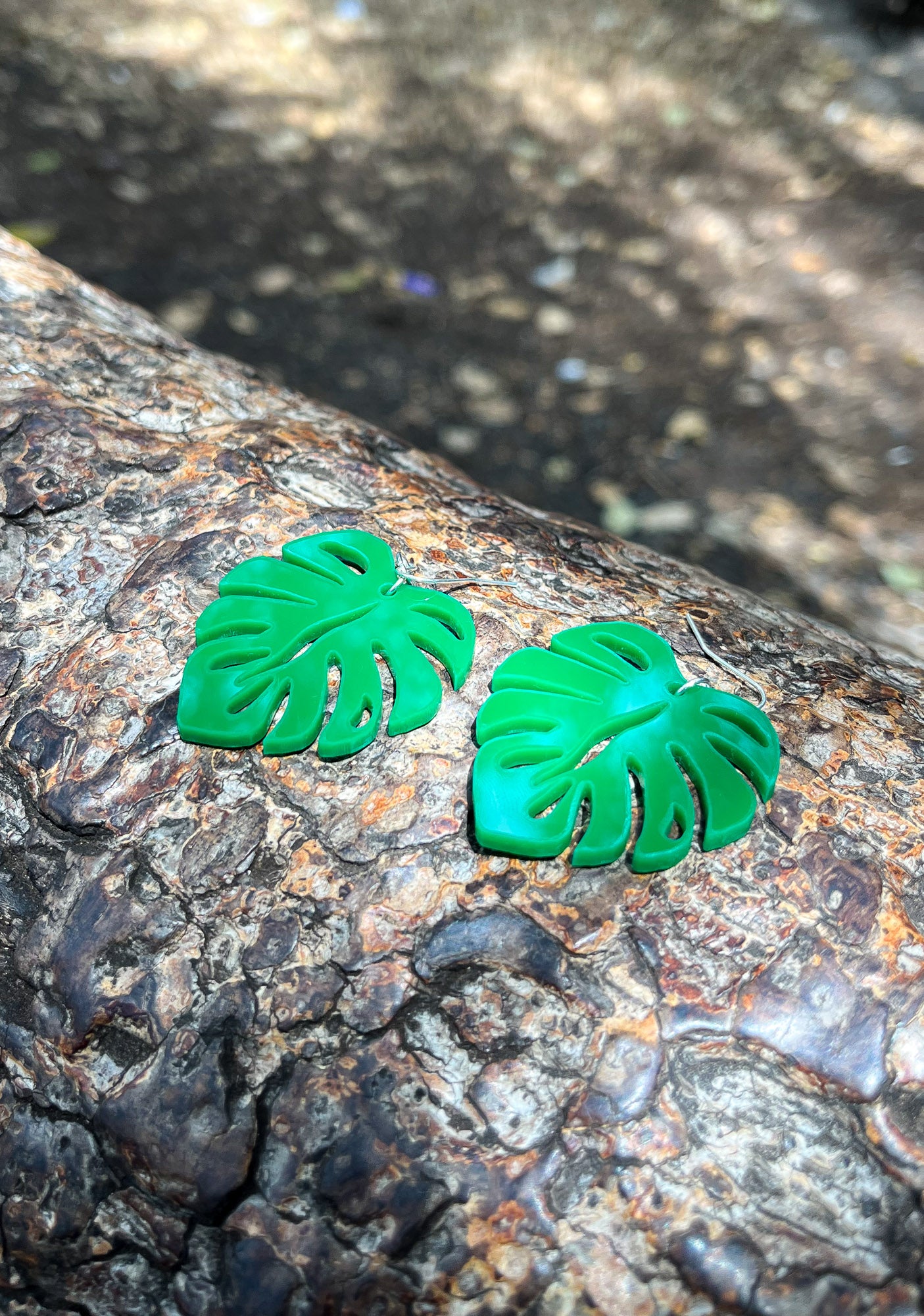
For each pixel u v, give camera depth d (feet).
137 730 0.48
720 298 1.36
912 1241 0.38
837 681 0.52
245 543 0.54
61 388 0.62
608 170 1.55
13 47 1.66
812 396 1.25
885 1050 0.41
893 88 1.80
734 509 1.12
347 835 0.45
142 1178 0.41
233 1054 0.42
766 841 0.44
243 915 0.44
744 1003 0.41
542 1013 0.41
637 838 0.44
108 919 0.44
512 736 0.45
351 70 1.70
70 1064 0.43
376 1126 0.40
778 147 1.65
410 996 0.42
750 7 1.97
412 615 0.49
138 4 1.80
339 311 1.28
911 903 0.44
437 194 1.47
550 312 1.32
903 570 1.07
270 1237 0.40
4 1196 0.42
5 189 1.38
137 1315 0.40
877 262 1.44
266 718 0.47
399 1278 0.38
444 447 1.15
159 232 1.36
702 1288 0.38
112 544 0.55
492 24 1.85
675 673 0.48
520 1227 0.39
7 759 0.49
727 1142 0.39
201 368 0.68
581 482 1.13
